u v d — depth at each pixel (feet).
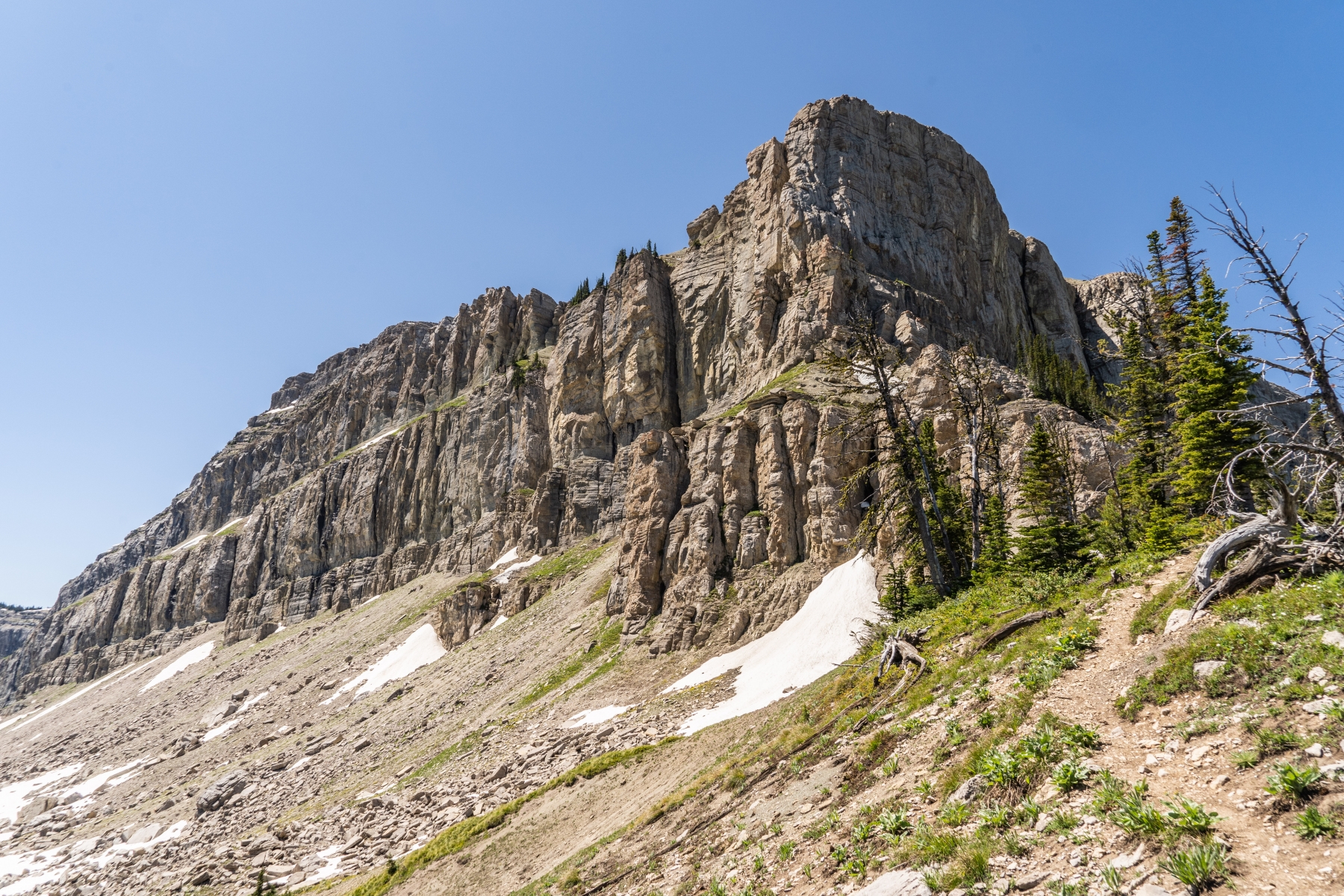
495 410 519.60
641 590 234.58
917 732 56.90
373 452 600.80
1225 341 116.98
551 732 180.14
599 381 444.14
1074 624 60.03
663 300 437.99
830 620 179.52
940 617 91.35
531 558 391.65
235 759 305.32
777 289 371.97
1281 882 26.23
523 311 626.64
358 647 395.96
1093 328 465.06
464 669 283.79
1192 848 29.22
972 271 410.72
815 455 223.71
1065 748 41.37
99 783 337.11
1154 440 153.89
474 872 112.06
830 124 409.28
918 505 126.72
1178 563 65.62
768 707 133.39
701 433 259.80
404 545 533.14
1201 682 41.88
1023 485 152.87
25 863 241.96
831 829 50.03
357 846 159.22
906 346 296.51
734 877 52.60
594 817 112.68
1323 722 33.06
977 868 35.09
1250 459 109.70
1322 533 52.60
